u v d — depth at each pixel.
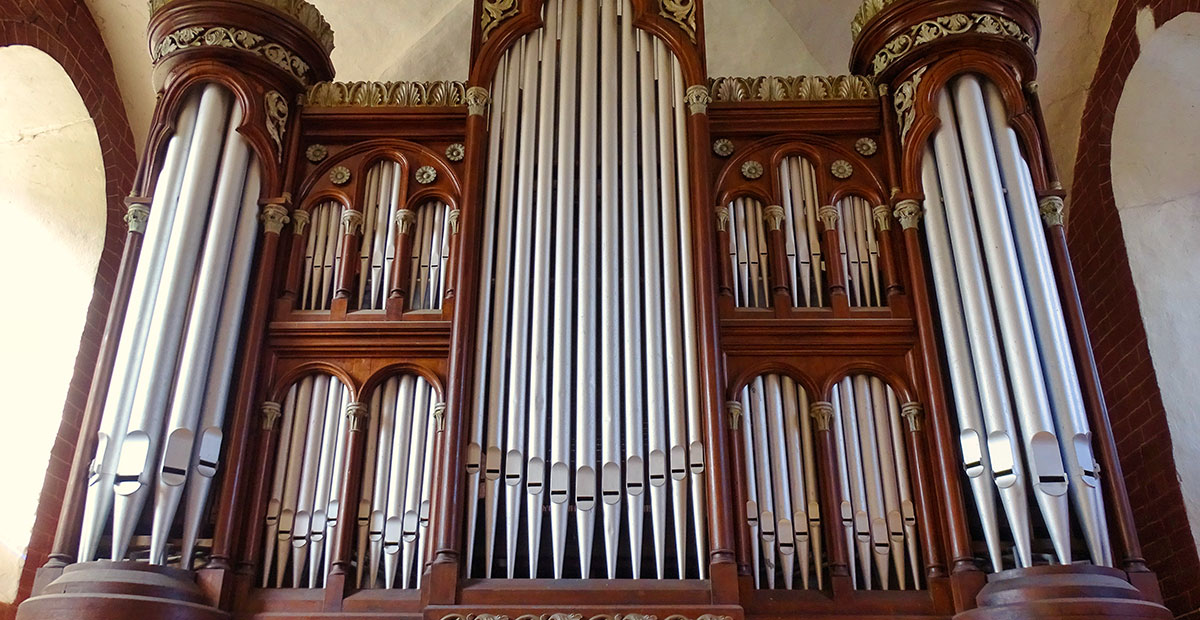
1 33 9.33
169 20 8.13
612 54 8.43
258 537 6.86
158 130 7.89
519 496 6.74
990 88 7.96
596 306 7.35
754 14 11.19
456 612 6.21
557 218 7.68
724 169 8.00
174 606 6.15
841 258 7.68
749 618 6.46
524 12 8.51
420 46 11.24
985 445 6.80
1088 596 6.00
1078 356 7.09
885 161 8.03
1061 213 7.63
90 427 6.84
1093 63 10.18
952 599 6.54
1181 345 9.14
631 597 6.33
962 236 7.38
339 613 6.50
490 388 7.07
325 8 11.05
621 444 6.96
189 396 6.90
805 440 7.12
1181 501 8.58
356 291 7.82
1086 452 6.66
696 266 7.40
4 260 10.07
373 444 7.19
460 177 8.05
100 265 10.19
